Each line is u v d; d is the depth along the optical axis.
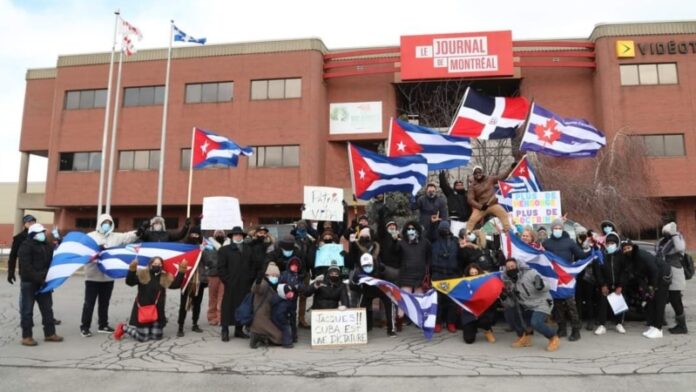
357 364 6.35
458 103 26.67
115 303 12.30
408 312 8.08
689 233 26.70
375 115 29.30
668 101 26.69
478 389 5.25
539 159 20.95
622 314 8.44
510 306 7.54
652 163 26.28
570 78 28.62
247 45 29.62
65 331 8.66
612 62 27.23
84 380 5.69
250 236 9.21
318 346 7.47
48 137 32.91
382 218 9.59
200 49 30.00
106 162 30.23
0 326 9.11
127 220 30.70
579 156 11.34
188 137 29.44
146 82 30.36
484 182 10.11
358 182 10.02
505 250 8.27
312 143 28.28
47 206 31.11
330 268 8.06
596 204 20.20
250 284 8.19
